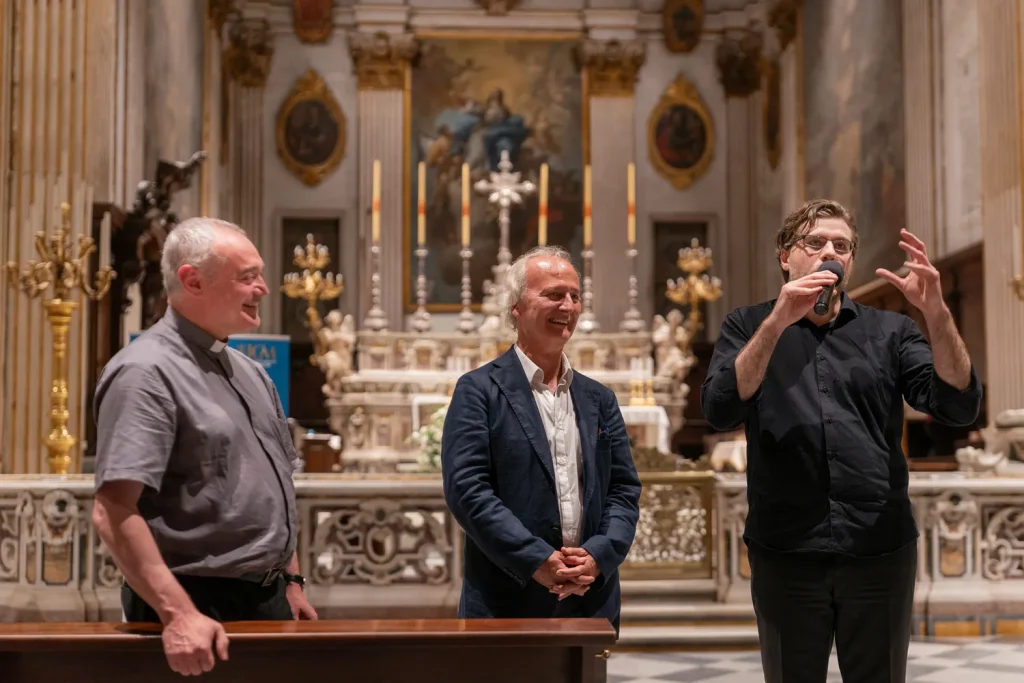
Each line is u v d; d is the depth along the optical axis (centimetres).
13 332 837
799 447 281
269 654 226
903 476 286
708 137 1944
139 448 233
